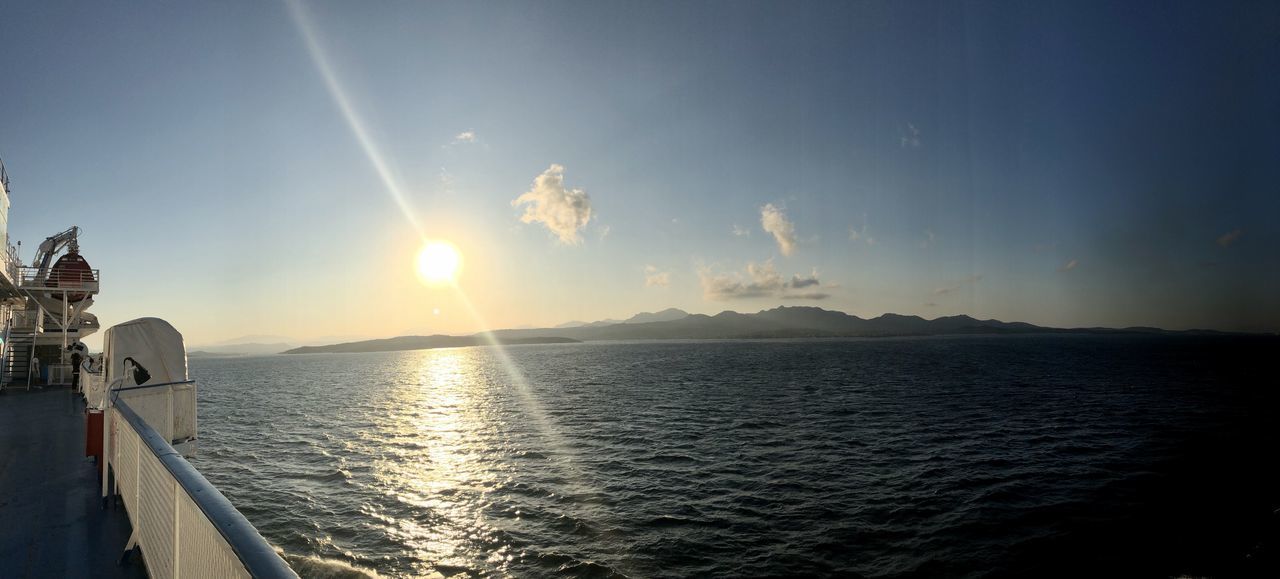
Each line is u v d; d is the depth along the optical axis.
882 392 58.94
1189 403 49.25
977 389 61.78
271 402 61.75
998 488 21.89
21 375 28.59
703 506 19.84
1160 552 15.90
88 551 6.09
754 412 44.12
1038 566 15.04
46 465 9.94
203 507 2.97
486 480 24.11
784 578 14.21
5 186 27.66
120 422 7.49
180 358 10.21
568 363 154.75
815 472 24.55
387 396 69.00
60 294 30.50
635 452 29.48
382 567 15.07
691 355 181.50
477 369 147.50
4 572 5.54
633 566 14.93
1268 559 15.41
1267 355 141.50
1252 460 26.92
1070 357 137.75
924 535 17.06
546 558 15.55
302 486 23.62
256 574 1.93
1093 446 30.45
